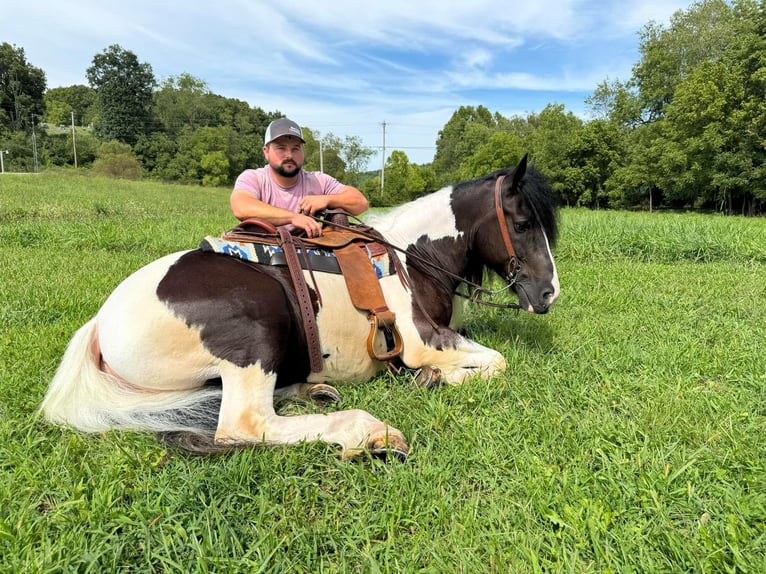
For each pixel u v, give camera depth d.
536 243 3.11
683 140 32.81
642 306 5.23
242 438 2.36
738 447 2.35
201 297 2.40
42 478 2.13
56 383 2.49
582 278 6.75
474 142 71.44
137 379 2.45
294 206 3.36
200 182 73.31
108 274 6.07
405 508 2.00
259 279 2.56
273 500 2.05
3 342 3.52
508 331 4.23
